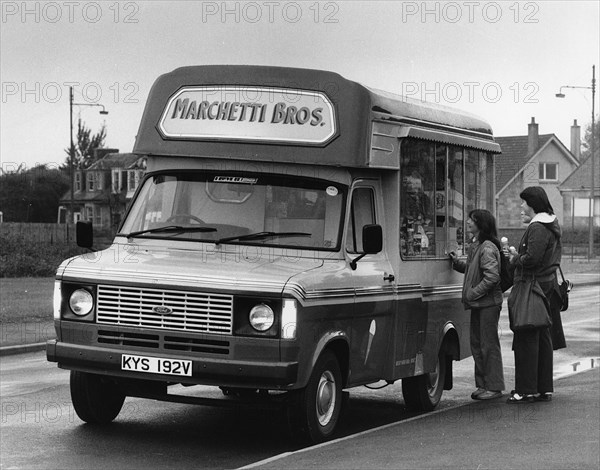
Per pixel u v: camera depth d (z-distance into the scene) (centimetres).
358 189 1052
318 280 945
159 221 1030
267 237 1002
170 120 1051
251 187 1022
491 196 1416
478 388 1234
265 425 1077
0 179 7344
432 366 1206
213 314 917
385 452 866
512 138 9681
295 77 1034
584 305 3086
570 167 9644
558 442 907
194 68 1059
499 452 862
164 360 921
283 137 1018
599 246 7619
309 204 1016
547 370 1184
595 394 1237
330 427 976
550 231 1165
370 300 1035
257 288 910
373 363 1059
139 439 982
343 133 1014
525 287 1165
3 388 1346
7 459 880
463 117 1316
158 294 930
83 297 956
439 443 907
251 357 909
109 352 937
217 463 888
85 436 989
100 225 11675
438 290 1215
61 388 1346
